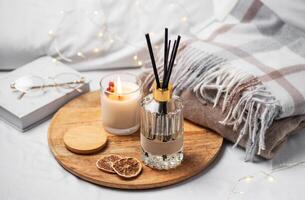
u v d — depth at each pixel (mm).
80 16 1179
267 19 1139
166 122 876
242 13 1171
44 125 1035
